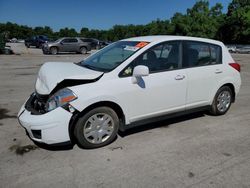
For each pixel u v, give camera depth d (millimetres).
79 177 3400
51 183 3271
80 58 20859
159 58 4629
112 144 4312
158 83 4523
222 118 5637
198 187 3219
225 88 5676
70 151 4059
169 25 64875
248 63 19141
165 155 3980
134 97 4297
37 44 35812
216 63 5473
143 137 4605
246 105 6715
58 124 3754
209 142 4445
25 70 12734
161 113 4695
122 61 4324
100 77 4070
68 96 3783
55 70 4258
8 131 4816
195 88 5070
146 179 3369
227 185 3260
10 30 112562
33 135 3885
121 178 3387
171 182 3309
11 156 3902
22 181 3307
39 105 4012
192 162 3785
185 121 5414
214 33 57812
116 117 4234
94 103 3939
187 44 5000
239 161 3832
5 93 7777
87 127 4043
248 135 4766
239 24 54438
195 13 59125
